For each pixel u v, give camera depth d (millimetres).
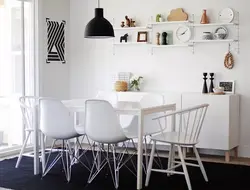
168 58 6172
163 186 4242
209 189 4133
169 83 6184
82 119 6285
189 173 4781
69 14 6844
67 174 4578
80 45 6828
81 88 6844
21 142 6199
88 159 5484
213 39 5805
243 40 5699
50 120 4484
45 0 6430
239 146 5781
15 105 6156
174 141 4121
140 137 4098
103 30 4930
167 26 6152
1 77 5969
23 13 6156
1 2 5922
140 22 6348
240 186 4238
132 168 5016
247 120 5715
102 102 4055
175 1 6086
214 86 5875
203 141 5527
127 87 6312
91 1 6719
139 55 6383
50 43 6551
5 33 5996
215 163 5301
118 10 6496
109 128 4117
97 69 6715
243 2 5676
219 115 5418
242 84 5727
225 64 5789
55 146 6480
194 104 5566
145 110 4145
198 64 5977
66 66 6855
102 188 4176
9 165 5172
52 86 6617
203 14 5824
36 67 6352
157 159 5539
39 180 4465
